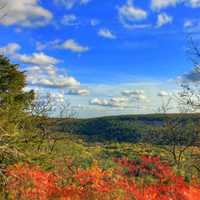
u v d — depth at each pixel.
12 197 17.66
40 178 21.11
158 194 27.52
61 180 24.66
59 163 27.94
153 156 38.56
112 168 32.22
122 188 26.44
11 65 20.97
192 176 31.33
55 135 32.62
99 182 25.80
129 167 33.44
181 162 34.59
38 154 16.00
